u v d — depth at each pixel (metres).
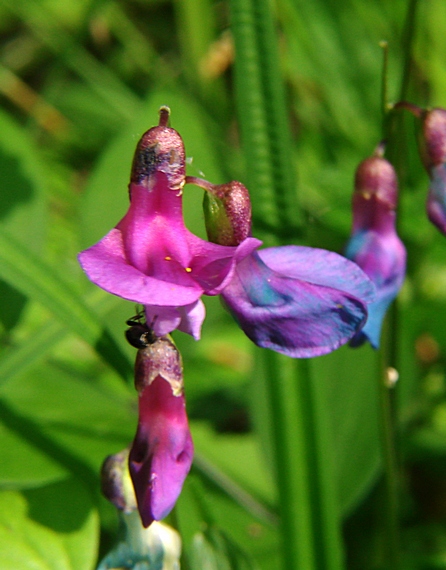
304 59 0.36
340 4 0.36
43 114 0.39
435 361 0.28
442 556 0.24
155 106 0.24
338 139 0.35
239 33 0.21
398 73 0.35
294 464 0.20
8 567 0.19
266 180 0.21
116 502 0.18
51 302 0.19
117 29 0.41
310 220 0.27
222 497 0.23
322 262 0.17
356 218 0.20
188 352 0.24
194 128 0.24
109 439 0.22
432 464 0.26
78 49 0.39
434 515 0.25
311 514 0.20
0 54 0.42
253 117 0.21
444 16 0.34
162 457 0.17
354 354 0.24
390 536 0.21
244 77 0.21
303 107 0.36
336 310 0.17
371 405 0.23
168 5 0.43
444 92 0.34
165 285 0.16
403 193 0.21
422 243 0.29
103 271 0.16
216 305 0.24
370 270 0.19
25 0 0.39
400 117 0.21
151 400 0.17
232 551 0.20
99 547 0.22
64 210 0.35
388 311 0.21
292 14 0.36
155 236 0.17
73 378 0.24
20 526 0.20
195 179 0.17
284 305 0.17
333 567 0.20
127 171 0.24
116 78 0.41
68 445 0.22
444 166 0.19
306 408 0.20
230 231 0.17
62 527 0.20
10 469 0.21
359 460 0.23
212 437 0.25
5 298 0.23
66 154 0.39
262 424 0.23
